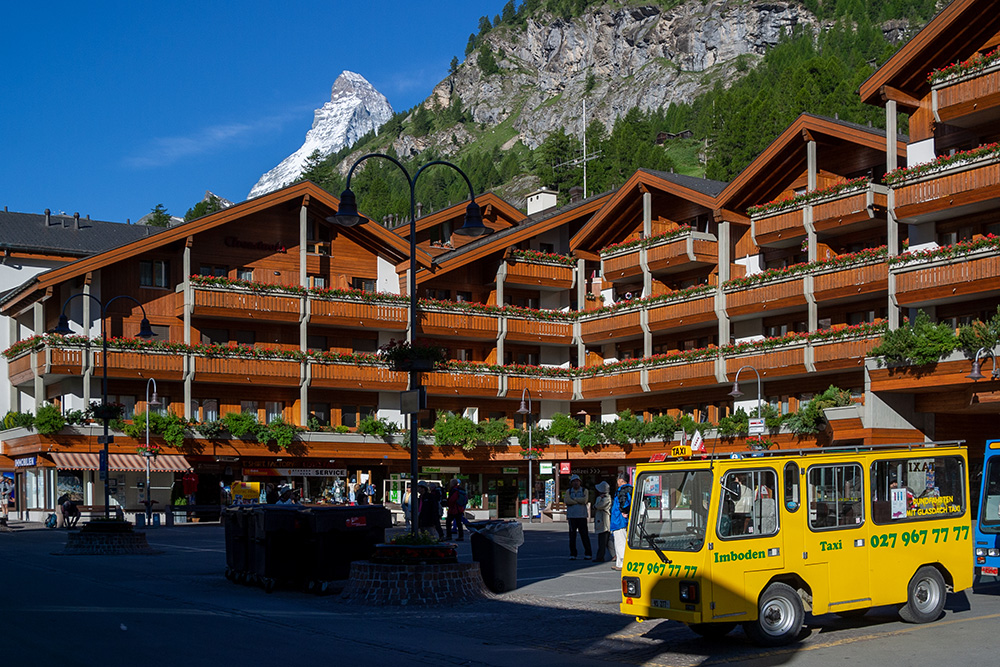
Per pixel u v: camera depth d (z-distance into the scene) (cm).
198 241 5338
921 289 3741
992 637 1437
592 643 1462
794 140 4612
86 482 4969
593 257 5891
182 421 5003
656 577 1427
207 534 4066
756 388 4919
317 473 5406
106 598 1878
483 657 1352
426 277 5603
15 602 1781
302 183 5459
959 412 3800
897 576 1551
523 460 5747
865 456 1541
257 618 1655
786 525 1445
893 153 3912
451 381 5550
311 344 5556
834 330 4328
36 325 5047
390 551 1878
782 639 1418
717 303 4916
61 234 6612
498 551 2036
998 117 3662
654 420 5241
